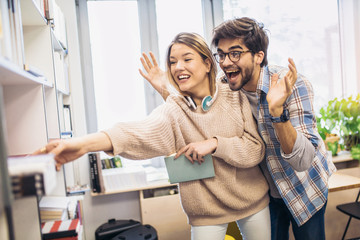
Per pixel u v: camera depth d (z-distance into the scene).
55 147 0.82
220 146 1.13
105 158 2.69
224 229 1.28
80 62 2.65
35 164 0.57
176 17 2.88
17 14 0.90
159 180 2.51
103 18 2.77
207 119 1.17
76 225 1.37
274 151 1.27
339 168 3.01
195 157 1.14
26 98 1.14
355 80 3.09
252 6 2.95
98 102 2.78
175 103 1.19
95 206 2.60
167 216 2.41
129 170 2.50
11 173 0.54
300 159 1.10
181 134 1.18
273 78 1.10
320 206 1.34
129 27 2.81
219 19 2.90
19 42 0.90
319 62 3.09
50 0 1.58
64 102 2.46
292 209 1.31
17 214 0.86
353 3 3.03
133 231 2.21
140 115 2.85
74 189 2.09
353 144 2.87
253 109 1.33
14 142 1.14
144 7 2.81
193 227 1.28
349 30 3.09
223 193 1.22
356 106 2.72
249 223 1.31
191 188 1.21
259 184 1.30
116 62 2.79
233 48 1.13
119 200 2.63
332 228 2.67
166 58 1.20
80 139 0.89
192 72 1.13
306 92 1.18
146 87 2.82
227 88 1.25
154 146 1.06
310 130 1.17
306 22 3.05
